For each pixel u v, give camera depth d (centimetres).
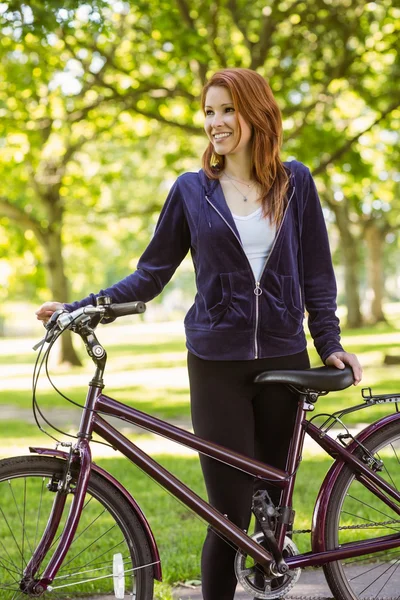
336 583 323
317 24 1259
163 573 385
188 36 1125
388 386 1179
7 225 1983
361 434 324
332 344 318
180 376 1628
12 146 1566
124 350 2762
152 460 294
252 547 301
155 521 491
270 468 306
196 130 1338
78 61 1223
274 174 305
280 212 301
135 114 1421
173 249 317
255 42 1302
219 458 300
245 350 301
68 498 293
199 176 310
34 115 1379
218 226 297
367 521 393
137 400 1172
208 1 1211
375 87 1412
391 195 2231
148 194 2420
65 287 1916
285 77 1295
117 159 2030
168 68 1279
